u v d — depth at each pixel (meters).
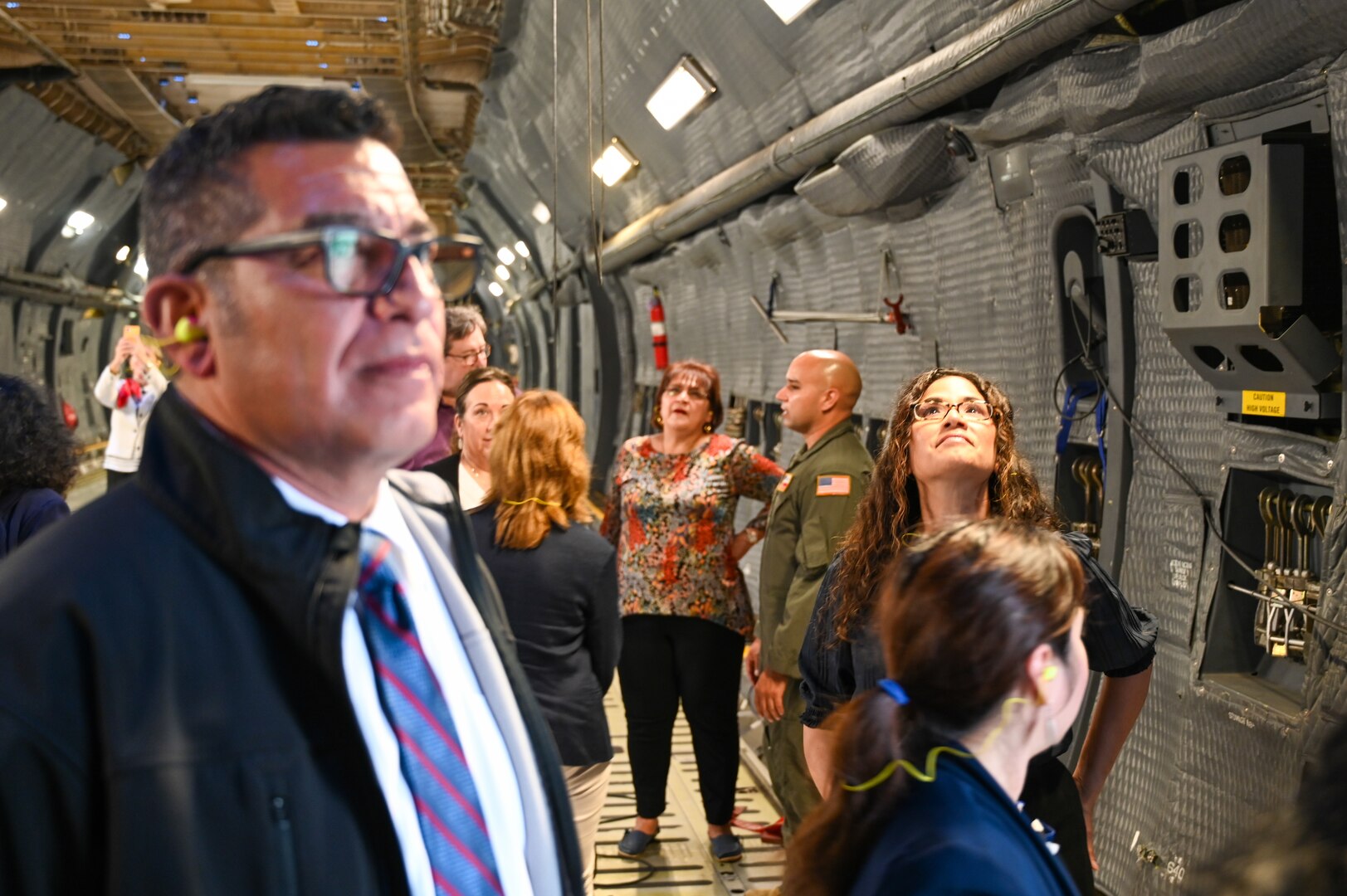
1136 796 3.08
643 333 10.10
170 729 0.86
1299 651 2.63
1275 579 2.69
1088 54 2.98
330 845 0.92
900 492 2.19
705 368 3.90
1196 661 2.88
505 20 7.69
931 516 2.18
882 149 3.98
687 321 8.30
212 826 0.86
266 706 0.91
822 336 5.51
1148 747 3.07
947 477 2.12
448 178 13.11
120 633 0.86
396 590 1.06
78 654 0.85
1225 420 2.80
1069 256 3.33
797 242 5.64
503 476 2.94
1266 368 2.57
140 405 6.59
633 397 10.55
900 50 3.95
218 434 0.93
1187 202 2.73
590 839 3.03
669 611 3.81
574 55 7.21
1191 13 2.77
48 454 2.52
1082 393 3.37
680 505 3.79
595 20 6.45
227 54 8.39
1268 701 2.64
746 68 5.21
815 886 1.21
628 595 3.86
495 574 2.88
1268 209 2.35
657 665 3.86
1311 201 2.43
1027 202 3.53
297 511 0.93
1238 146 2.43
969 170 3.85
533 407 2.95
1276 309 2.38
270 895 0.88
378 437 0.97
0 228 11.63
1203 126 2.68
